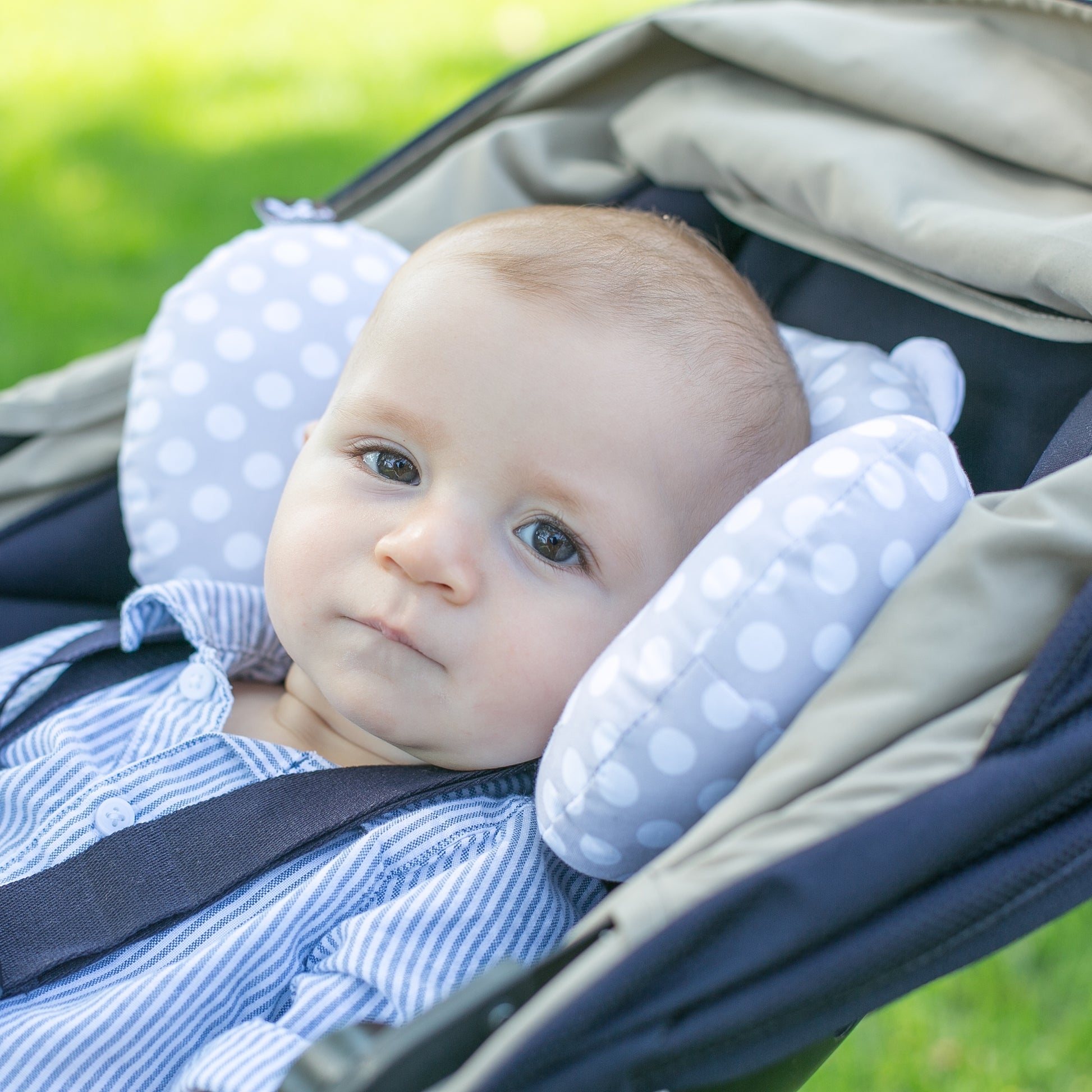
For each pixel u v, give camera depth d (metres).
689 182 1.56
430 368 1.10
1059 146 1.26
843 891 0.72
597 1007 0.70
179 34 5.07
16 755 1.25
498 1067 0.68
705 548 0.97
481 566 1.07
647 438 1.09
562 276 1.13
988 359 1.28
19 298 3.31
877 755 0.80
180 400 1.41
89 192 3.82
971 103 1.32
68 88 4.55
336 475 1.15
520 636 1.07
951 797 0.74
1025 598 0.84
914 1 1.45
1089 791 0.78
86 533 1.51
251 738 1.22
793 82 1.45
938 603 0.85
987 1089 1.77
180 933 1.05
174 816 1.11
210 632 1.29
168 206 3.77
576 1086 0.71
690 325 1.14
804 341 1.38
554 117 1.67
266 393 1.42
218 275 1.46
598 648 1.10
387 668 1.09
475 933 1.03
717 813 0.81
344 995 1.01
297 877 1.09
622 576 1.10
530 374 1.08
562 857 0.99
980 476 1.25
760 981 0.73
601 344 1.10
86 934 1.04
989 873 0.75
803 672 0.89
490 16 5.31
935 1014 1.86
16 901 1.06
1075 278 1.10
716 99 1.54
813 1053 0.90
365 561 1.10
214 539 1.39
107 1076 0.99
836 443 0.98
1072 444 1.03
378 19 5.29
